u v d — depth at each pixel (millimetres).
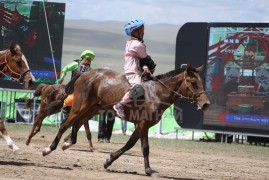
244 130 25891
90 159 16719
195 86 13805
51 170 13570
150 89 14008
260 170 17406
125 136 26219
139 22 14078
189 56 26922
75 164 14805
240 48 26047
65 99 17828
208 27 26625
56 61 29938
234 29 26172
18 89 28234
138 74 14070
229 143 26375
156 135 27969
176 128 26859
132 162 16812
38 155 16609
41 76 29797
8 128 25359
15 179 11938
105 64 92562
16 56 14320
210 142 26266
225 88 26266
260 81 25672
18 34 29875
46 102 18641
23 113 28016
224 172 16141
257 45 25734
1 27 29891
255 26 25812
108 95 14438
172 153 20609
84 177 12883
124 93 14133
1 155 15836
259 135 25594
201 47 26719
